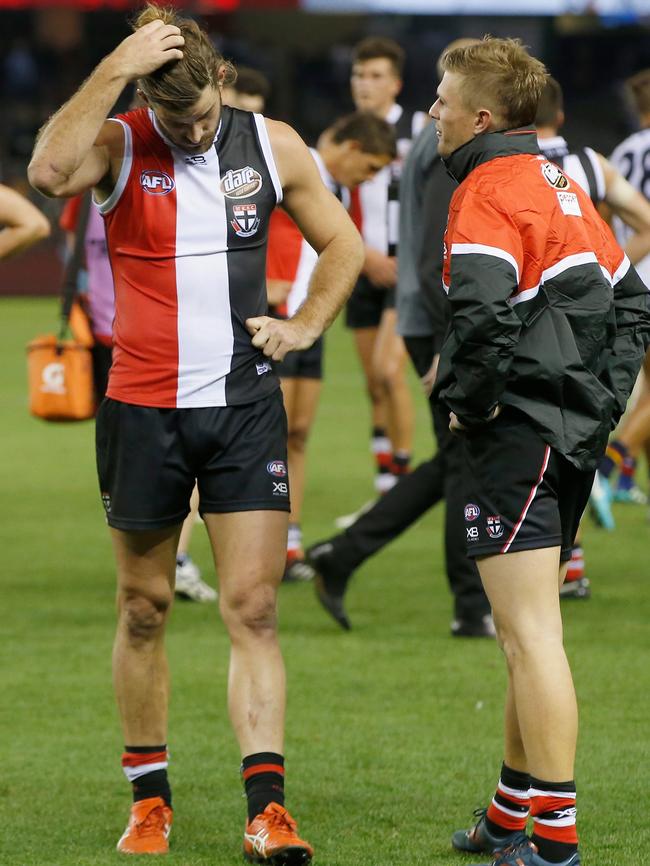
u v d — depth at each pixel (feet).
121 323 43.86
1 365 207.21
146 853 43.73
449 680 63.98
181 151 42.60
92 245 74.49
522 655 39.52
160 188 42.57
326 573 72.64
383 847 44.19
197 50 40.91
